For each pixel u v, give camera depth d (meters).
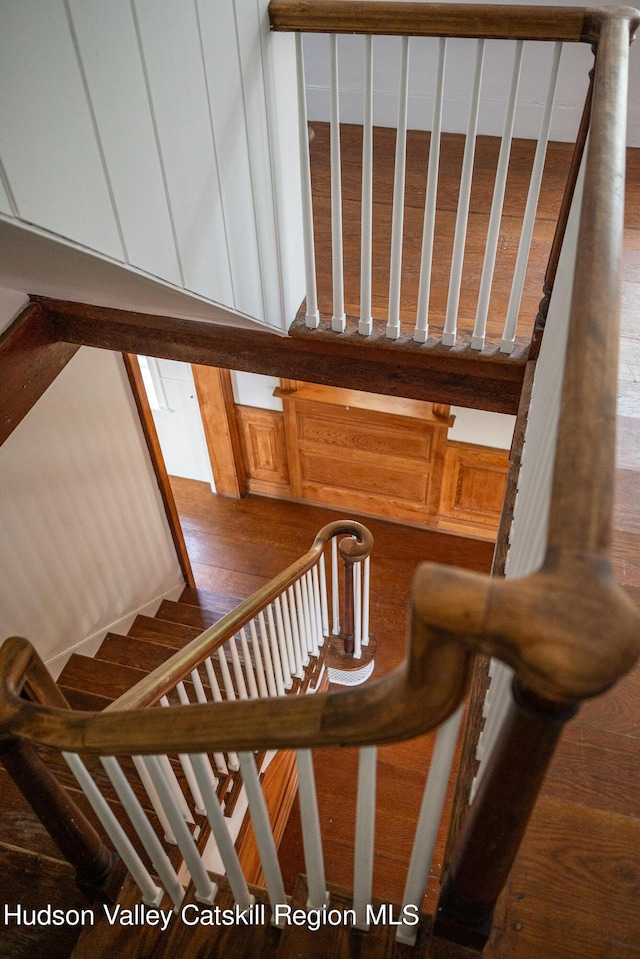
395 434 5.13
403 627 4.96
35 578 3.50
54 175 1.35
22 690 1.44
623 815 1.42
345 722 0.89
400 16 1.72
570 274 1.50
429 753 3.99
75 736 1.12
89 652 4.04
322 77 3.51
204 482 6.23
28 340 2.67
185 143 1.72
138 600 4.61
